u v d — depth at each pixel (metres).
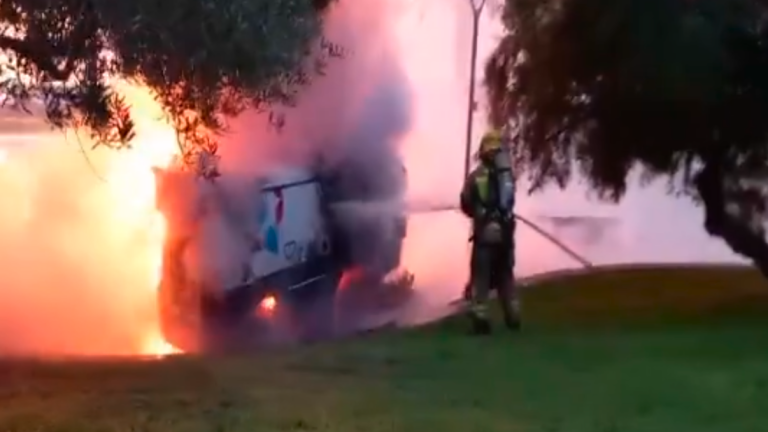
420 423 7.98
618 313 14.57
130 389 9.01
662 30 13.85
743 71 14.03
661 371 9.86
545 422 8.07
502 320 13.71
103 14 6.84
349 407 8.44
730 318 13.87
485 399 8.77
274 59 7.25
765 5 13.77
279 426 7.85
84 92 7.33
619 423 8.05
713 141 14.89
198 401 8.58
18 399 8.61
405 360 10.51
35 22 7.07
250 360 10.57
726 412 8.39
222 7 6.89
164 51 6.92
